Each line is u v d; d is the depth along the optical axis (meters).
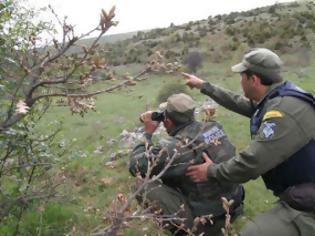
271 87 3.49
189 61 20.05
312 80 15.30
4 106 3.11
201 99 12.30
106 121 10.59
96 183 6.16
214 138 4.05
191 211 4.17
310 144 3.29
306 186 3.30
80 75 2.68
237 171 3.37
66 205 5.18
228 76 18.08
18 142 3.44
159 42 28.36
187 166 3.92
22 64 2.81
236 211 4.38
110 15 2.45
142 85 16.12
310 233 3.26
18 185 4.03
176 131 4.12
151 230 4.12
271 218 3.37
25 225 4.54
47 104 3.98
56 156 4.14
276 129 3.24
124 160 7.13
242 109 4.37
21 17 3.69
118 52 27.22
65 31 2.58
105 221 2.85
